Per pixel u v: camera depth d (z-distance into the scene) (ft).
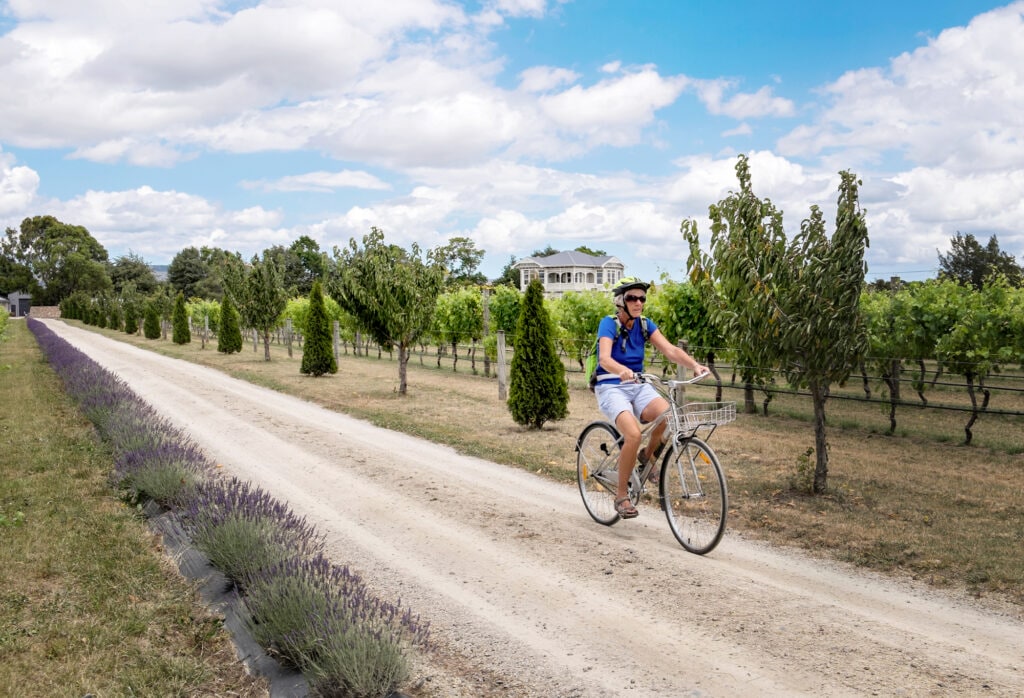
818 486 22.27
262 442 31.71
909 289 44.32
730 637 12.30
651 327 18.10
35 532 17.94
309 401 46.55
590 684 10.84
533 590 14.70
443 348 92.89
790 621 12.94
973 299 39.86
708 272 23.06
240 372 66.18
